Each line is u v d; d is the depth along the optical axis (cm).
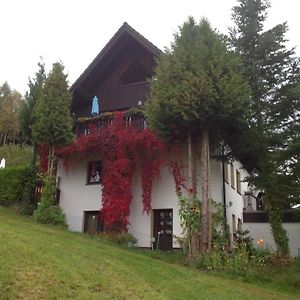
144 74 2350
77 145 2039
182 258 1600
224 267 1491
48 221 1855
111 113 2092
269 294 1266
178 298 965
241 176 2673
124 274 1044
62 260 1008
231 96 1698
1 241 1019
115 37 2336
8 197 2177
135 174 2022
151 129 1836
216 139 1909
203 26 1850
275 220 1867
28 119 2305
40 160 2141
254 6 2152
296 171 1805
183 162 1925
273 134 1941
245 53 2084
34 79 2425
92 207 2095
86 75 2383
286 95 1956
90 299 818
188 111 1708
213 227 1812
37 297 784
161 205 1947
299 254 2202
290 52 2053
